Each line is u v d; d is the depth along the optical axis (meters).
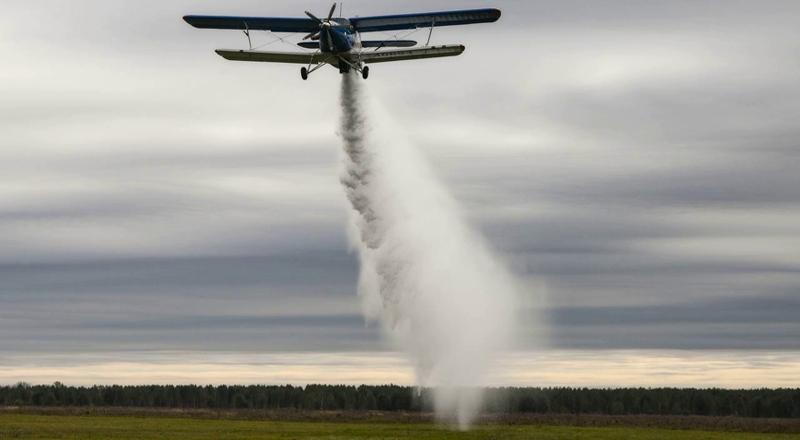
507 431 120.31
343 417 175.88
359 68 81.56
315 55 80.81
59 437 103.88
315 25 84.50
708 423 165.50
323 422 155.00
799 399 198.50
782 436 126.06
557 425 147.25
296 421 157.38
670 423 164.75
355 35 84.56
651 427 149.75
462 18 86.12
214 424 142.12
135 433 113.00
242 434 112.44
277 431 118.75
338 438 104.38
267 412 194.00
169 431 118.12
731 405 194.12
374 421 161.50
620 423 160.50
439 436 107.31
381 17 85.25
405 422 154.50
